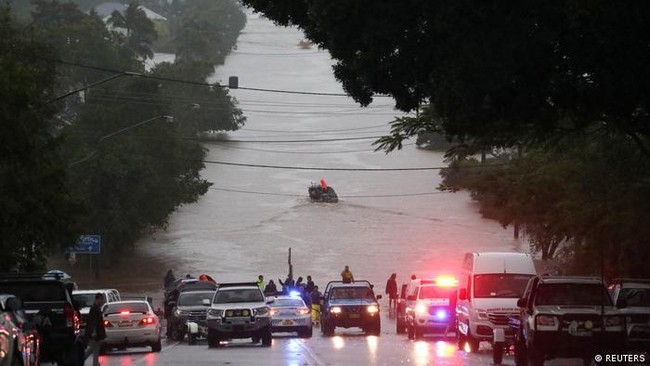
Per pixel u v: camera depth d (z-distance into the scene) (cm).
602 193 11719
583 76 6781
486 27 6369
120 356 10394
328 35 7038
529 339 7844
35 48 13550
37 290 7862
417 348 10869
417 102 7188
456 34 6384
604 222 11950
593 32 6147
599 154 11462
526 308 8094
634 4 6012
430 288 13100
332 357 9338
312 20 7212
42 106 11638
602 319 7681
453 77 6412
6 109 10088
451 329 12512
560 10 6247
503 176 14312
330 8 6662
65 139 11731
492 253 10644
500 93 6669
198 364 8675
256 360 9062
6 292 7806
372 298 14400
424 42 6719
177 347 12012
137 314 10888
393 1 6581
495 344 8631
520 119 6944
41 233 11400
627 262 12469
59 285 7894
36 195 11150
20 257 11569
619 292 9212
